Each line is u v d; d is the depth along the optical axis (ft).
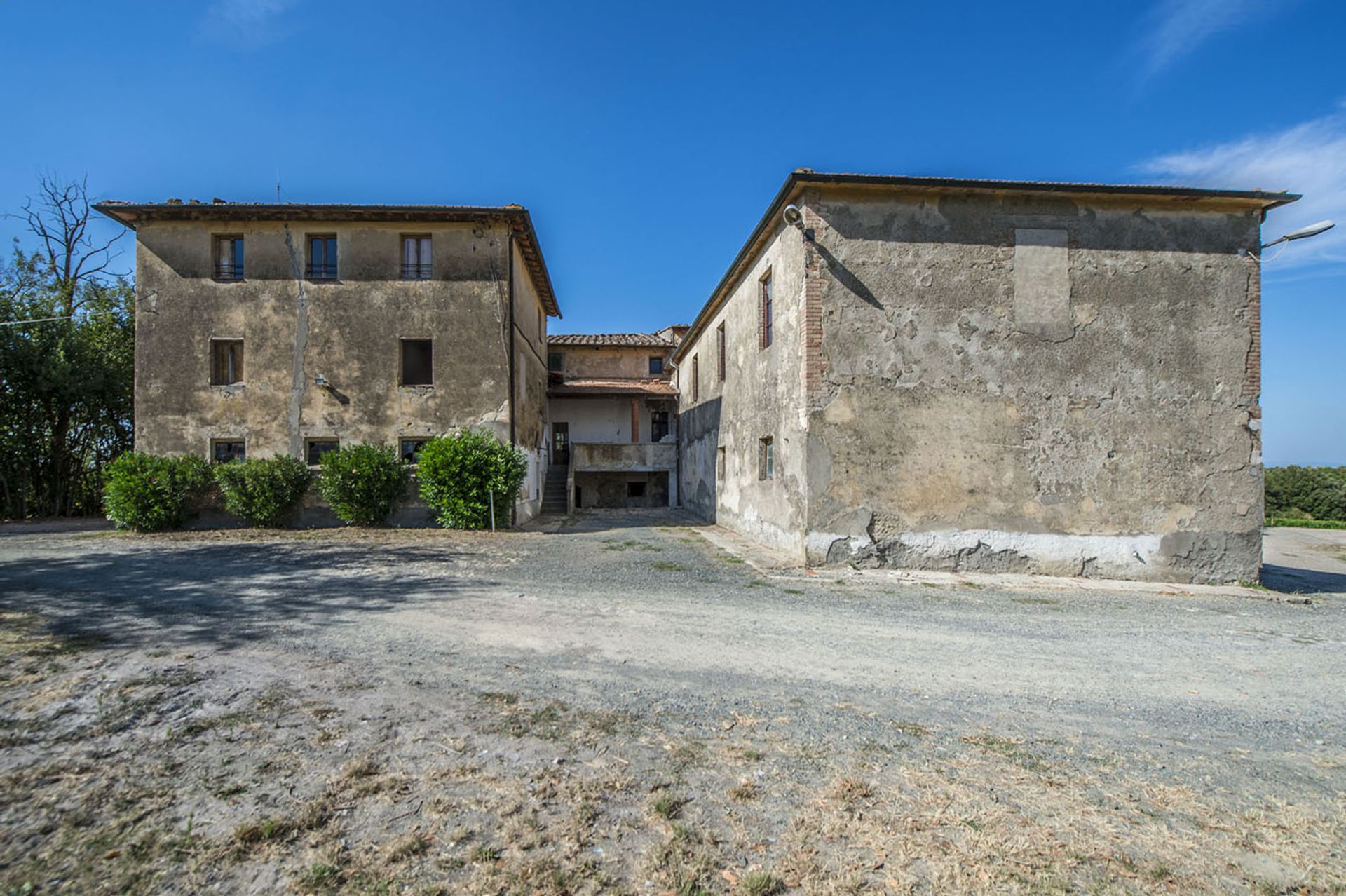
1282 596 30.01
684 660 17.35
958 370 33.01
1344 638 21.97
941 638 20.34
